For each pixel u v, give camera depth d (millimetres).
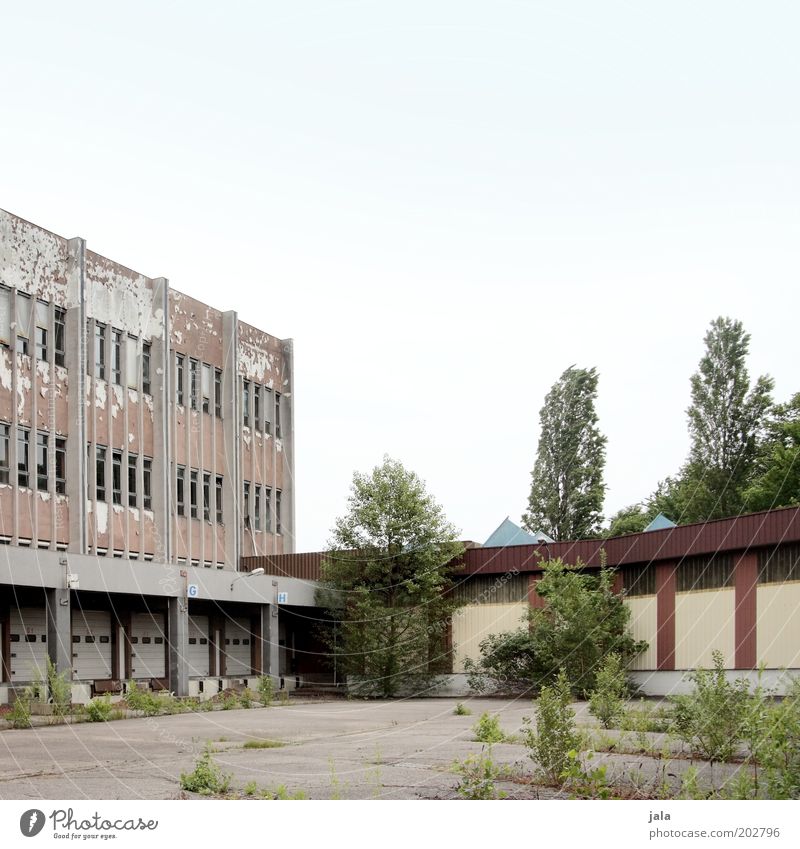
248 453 53312
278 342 57375
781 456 50312
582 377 57844
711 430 52094
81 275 41344
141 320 45719
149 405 45969
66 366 40812
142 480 44969
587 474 56656
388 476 46094
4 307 37906
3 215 38062
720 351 52469
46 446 39531
